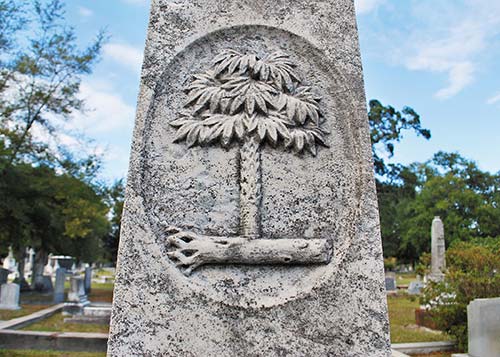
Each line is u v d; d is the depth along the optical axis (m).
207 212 1.87
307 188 1.94
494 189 32.69
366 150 1.97
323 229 1.90
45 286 18.89
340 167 1.98
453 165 33.41
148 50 2.01
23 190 15.55
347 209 1.92
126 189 1.81
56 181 15.70
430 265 13.25
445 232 26.11
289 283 1.78
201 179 1.90
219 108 1.99
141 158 1.86
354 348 1.71
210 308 1.69
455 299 6.53
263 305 1.71
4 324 8.06
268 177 1.94
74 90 15.77
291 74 2.06
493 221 26.11
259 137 1.94
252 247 1.80
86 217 16.92
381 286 1.79
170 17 2.07
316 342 1.70
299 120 1.99
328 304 1.75
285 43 2.13
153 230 1.78
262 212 1.90
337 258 1.82
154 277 1.71
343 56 2.11
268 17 2.13
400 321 9.03
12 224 16.36
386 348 1.72
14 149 15.02
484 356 5.31
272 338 1.69
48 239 18.53
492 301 5.43
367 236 1.85
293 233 1.89
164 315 1.67
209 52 2.08
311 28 2.14
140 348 1.63
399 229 29.61
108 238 26.84
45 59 15.21
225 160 1.94
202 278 1.75
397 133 28.81
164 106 1.96
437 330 7.73
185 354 1.64
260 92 2.01
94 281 27.25
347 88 2.06
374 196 1.91
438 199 27.22
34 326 8.52
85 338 6.59
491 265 6.75
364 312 1.75
